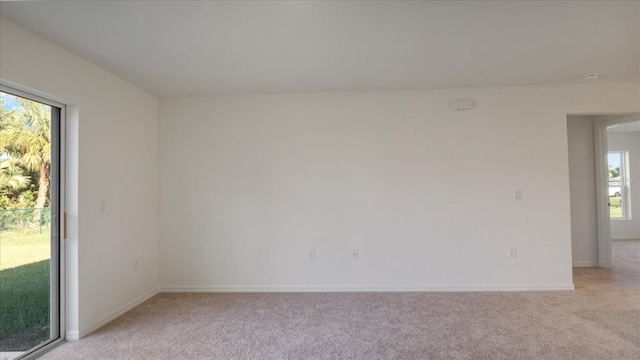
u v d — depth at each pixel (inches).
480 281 144.6
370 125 148.7
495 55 110.3
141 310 127.7
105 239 117.6
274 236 150.1
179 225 152.3
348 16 84.2
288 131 150.6
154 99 151.9
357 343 98.0
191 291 150.6
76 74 105.6
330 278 148.4
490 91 145.7
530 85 143.9
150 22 85.9
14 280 91.2
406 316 117.6
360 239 147.9
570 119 186.2
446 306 126.5
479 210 145.3
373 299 136.1
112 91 122.9
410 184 147.1
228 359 90.1
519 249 143.9
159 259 152.3
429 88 146.2
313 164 149.6
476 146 145.8
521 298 133.5
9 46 84.2
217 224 151.4
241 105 152.0
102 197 116.3
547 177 143.8
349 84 139.2
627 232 277.1
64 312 104.0
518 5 79.9
